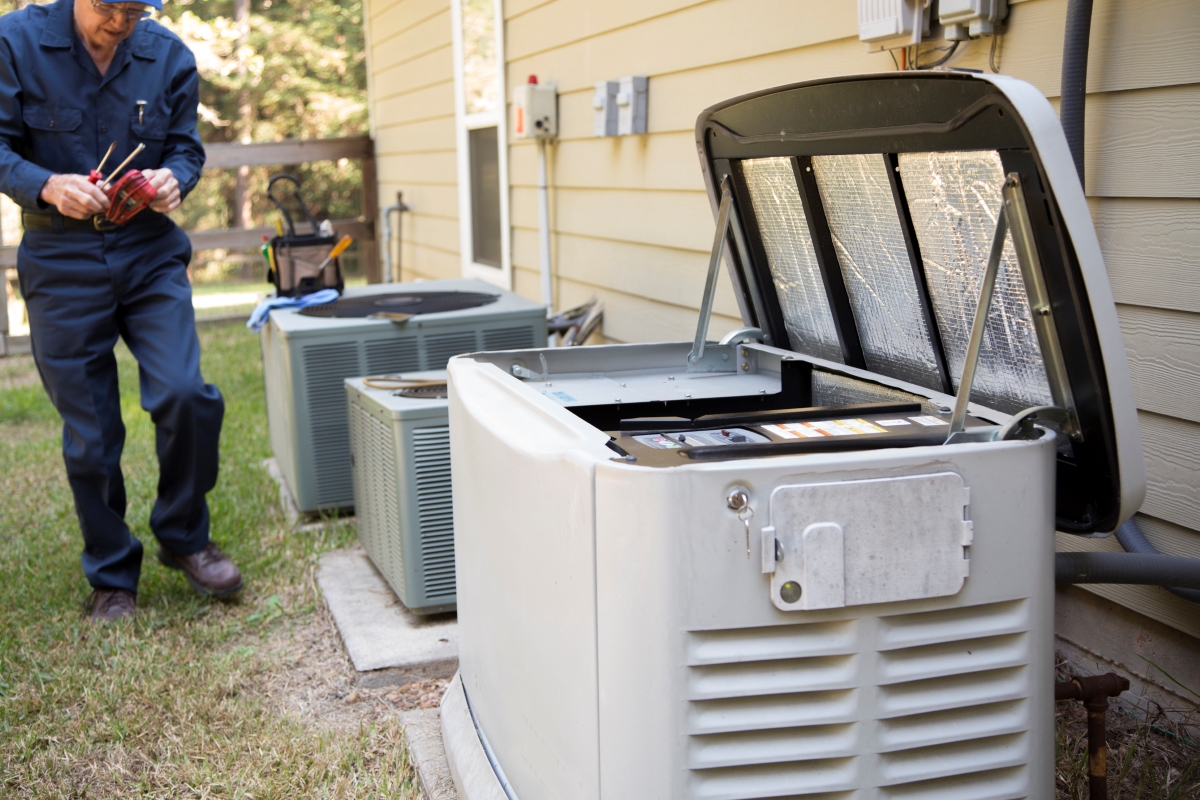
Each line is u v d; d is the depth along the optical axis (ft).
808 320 6.71
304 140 28.50
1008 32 6.84
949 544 4.01
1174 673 6.71
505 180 17.49
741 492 3.84
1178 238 6.05
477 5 19.20
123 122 9.12
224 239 29.84
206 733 7.43
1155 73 6.00
